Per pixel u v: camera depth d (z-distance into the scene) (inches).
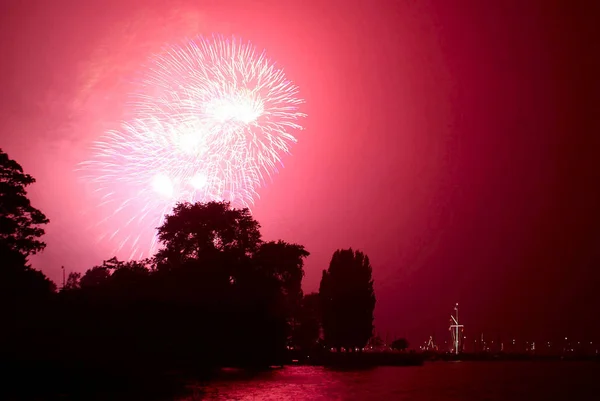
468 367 5497.1
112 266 3491.6
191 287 3198.8
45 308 2669.8
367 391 2647.6
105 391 2231.8
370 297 5580.7
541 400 2476.6
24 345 2444.6
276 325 3555.6
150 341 2891.2
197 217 3695.9
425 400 2365.9
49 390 2154.3
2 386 2148.1
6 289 2544.3
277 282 3693.4
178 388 2443.4
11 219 2635.3
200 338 3110.2
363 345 5526.6
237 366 3454.7
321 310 5649.6
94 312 2805.1
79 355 2522.1
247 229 3801.7
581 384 3326.8
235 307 3277.6
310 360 5329.7
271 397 2300.7
